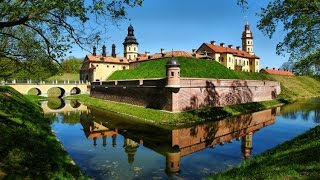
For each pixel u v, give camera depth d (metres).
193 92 39.38
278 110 49.75
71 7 10.20
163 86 38.47
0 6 10.84
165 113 36.19
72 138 26.84
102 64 93.12
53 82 80.06
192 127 31.94
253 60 103.75
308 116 42.56
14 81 72.19
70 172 13.55
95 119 39.03
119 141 25.66
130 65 95.31
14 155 12.11
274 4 19.62
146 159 19.80
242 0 14.12
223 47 98.62
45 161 13.04
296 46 20.77
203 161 19.36
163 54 75.69
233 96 47.66
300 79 100.56
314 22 18.66
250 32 111.94
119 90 53.69
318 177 9.44
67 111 48.84
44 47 13.07
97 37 12.09
